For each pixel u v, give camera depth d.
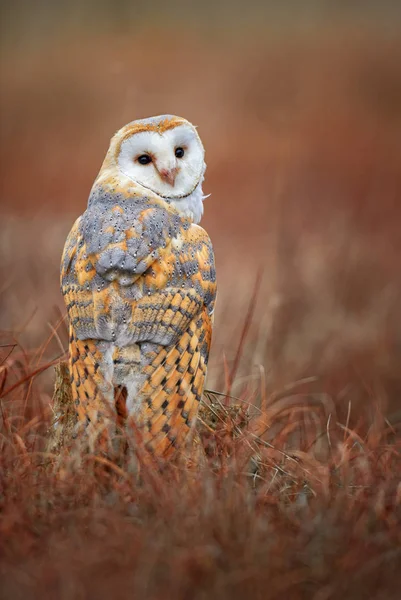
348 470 8.09
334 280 17.80
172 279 8.59
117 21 45.62
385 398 13.22
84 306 8.41
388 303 16.73
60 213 23.91
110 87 36.06
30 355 10.18
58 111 33.84
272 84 36.72
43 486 7.45
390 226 24.33
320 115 34.50
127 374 8.08
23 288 15.50
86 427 7.83
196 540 6.70
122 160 9.40
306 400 12.44
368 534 6.98
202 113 32.88
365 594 6.41
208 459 8.27
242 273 17.95
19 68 38.59
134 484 7.34
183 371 8.29
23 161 29.86
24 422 8.89
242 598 6.29
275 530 6.95
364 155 30.70
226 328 14.45
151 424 7.87
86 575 6.29
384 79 38.56
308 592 6.51
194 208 9.59
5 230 19.09
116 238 8.59
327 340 14.98
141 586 6.23
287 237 19.45
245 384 11.34
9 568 6.44
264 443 8.74
